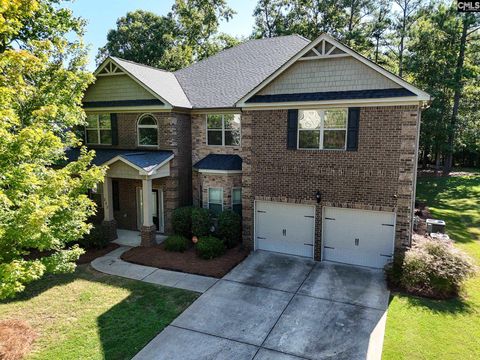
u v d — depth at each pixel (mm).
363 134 11914
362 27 36812
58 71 11180
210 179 15562
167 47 38469
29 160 8281
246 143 13922
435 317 9055
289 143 13156
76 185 9070
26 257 13602
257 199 14070
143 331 8680
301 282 11445
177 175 16391
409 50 30078
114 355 7730
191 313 9555
